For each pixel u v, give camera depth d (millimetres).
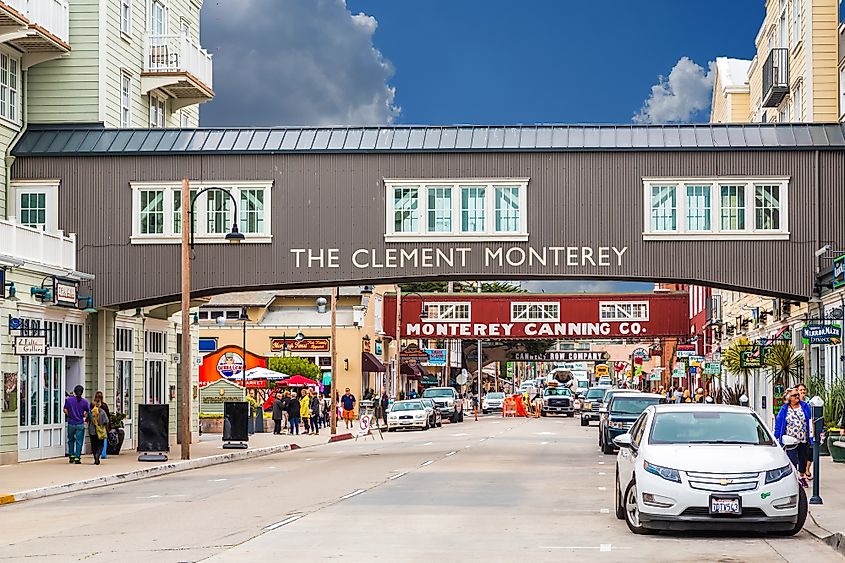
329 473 28656
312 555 13875
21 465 30344
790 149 34625
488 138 35656
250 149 35688
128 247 35844
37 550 14969
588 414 62031
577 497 21469
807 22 40625
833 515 17578
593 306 71562
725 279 34625
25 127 37000
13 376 30500
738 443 16188
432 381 102062
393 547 14562
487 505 19969
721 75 62562
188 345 33531
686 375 67500
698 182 34781
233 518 18500
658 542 15078
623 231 34969
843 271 30594
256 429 53219
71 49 38000
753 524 15336
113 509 20672
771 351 38312
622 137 35312
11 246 30547
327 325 70688
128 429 38938
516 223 35188
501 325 72500
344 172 35562
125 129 36750
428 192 35406
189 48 42844
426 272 35281
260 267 35562
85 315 35906
